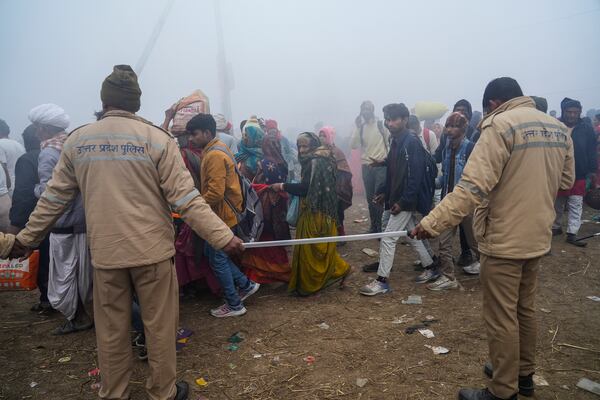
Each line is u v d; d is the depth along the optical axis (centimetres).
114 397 230
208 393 270
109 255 215
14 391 281
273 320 370
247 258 423
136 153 216
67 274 344
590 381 266
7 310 419
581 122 557
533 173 219
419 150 404
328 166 404
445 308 380
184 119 412
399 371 285
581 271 462
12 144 584
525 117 224
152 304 228
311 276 411
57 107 379
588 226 663
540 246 223
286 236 448
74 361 317
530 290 238
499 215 225
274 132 649
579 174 546
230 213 377
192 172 384
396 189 412
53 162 364
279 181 501
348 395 262
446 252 421
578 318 354
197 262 371
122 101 227
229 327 361
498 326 230
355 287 443
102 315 226
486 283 234
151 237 221
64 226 337
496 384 235
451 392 261
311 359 304
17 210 382
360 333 340
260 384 277
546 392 258
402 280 456
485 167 217
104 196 214
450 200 224
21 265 336
